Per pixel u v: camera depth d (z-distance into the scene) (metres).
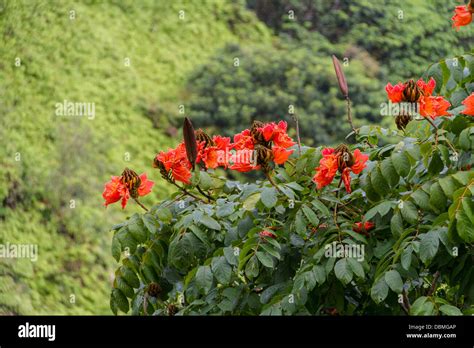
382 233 1.86
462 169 1.83
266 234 1.84
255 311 1.90
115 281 2.08
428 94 1.81
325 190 1.95
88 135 6.93
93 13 8.12
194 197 2.07
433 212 1.80
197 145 2.01
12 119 7.04
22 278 5.76
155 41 8.07
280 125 1.92
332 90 7.54
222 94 7.52
